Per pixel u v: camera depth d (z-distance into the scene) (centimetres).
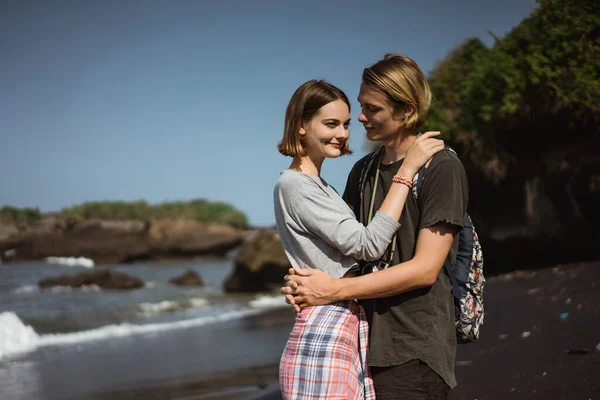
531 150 954
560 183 956
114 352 1016
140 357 949
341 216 238
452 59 1038
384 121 242
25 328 1179
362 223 258
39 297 2131
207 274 3484
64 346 1099
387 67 240
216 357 899
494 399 367
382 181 252
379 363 231
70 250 4291
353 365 237
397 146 248
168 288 2505
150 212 6094
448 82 1005
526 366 420
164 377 776
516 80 871
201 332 1212
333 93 255
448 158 230
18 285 2561
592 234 933
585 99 795
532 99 873
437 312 228
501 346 492
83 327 1333
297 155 259
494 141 959
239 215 6525
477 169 977
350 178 280
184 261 4738
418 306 229
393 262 239
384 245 229
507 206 1017
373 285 225
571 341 457
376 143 874
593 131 842
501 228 1024
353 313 244
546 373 393
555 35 818
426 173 231
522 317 571
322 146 255
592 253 925
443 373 222
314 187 248
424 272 221
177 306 1772
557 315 546
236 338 1088
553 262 943
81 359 959
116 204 6078
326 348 235
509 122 924
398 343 229
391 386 230
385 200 233
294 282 241
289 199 249
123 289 2431
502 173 951
